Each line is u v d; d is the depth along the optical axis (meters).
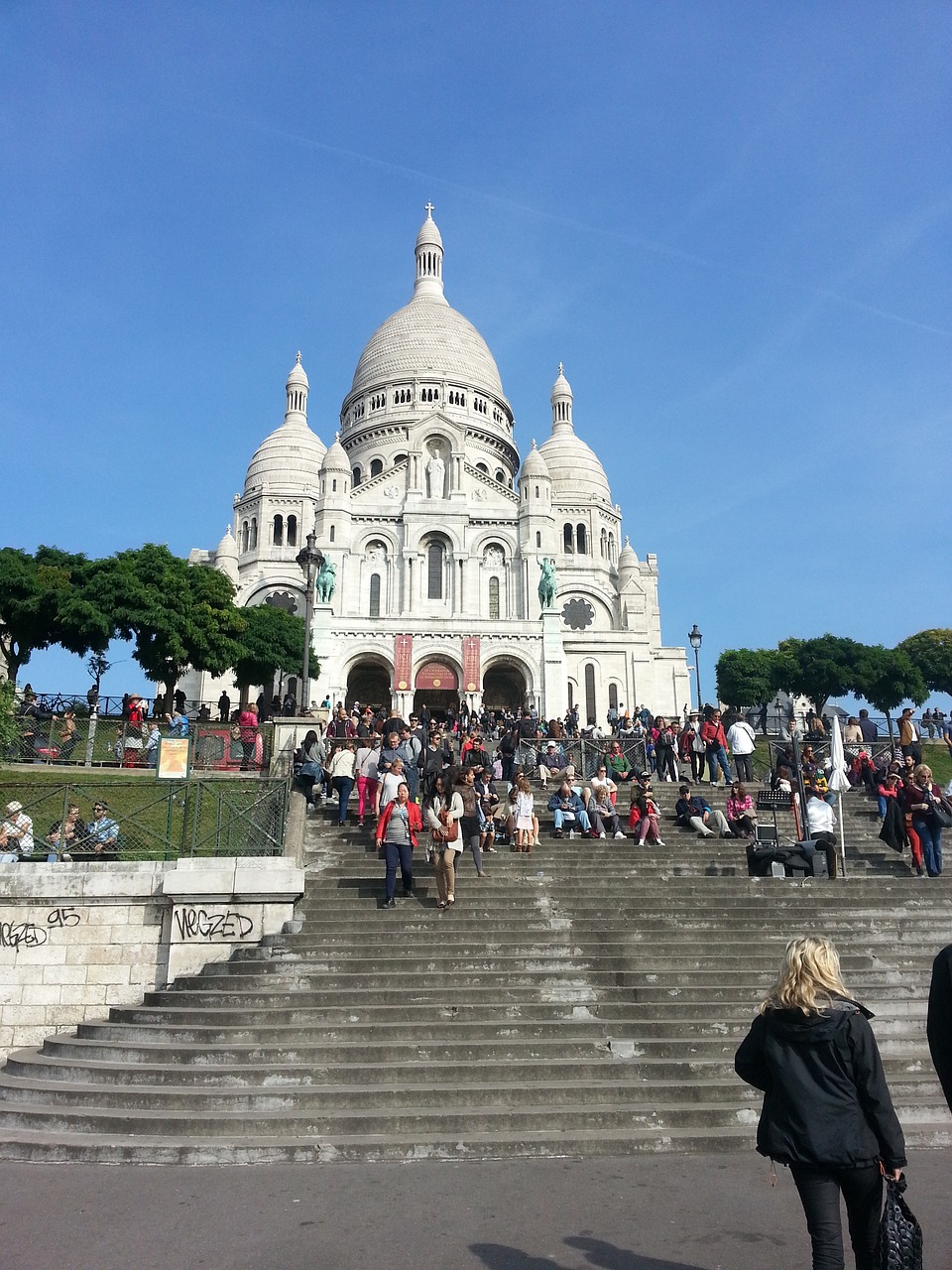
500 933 17.95
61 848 19.77
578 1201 9.84
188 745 20.88
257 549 86.56
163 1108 12.57
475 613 76.38
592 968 16.94
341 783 24.55
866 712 37.41
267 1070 13.25
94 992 17.91
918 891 21.17
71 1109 12.60
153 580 48.09
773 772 31.31
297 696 64.19
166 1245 8.76
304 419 98.31
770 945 17.86
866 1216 6.67
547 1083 13.05
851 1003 6.86
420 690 66.50
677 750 36.22
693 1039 14.41
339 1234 8.96
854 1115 6.53
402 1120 12.02
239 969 16.61
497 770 31.55
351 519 76.56
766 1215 9.38
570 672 74.00
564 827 25.22
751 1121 12.38
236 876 18.06
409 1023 14.69
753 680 83.75
